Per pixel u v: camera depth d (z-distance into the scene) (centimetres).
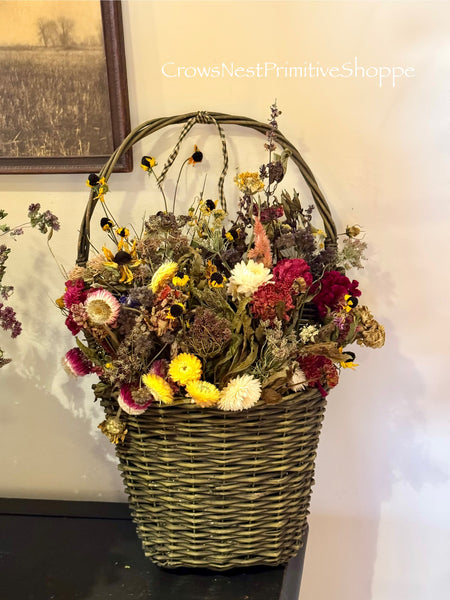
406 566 129
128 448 95
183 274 86
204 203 105
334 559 130
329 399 125
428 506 126
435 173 116
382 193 117
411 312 120
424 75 113
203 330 82
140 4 113
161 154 119
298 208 105
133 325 85
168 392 83
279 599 91
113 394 91
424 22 111
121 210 121
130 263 89
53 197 121
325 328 91
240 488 91
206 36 114
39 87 115
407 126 115
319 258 101
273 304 85
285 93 115
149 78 116
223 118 104
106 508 125
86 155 117
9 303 126
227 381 86
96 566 103
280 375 85
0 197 122
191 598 92
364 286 120
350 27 112
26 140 117
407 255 118
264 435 89
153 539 97
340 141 116
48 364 127
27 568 103
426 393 122
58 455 130
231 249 96
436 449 124
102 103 115
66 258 123
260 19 113
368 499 127
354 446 126
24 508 126
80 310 86
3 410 130
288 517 96
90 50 113
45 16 112
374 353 122
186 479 90
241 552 95
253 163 118
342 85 114
